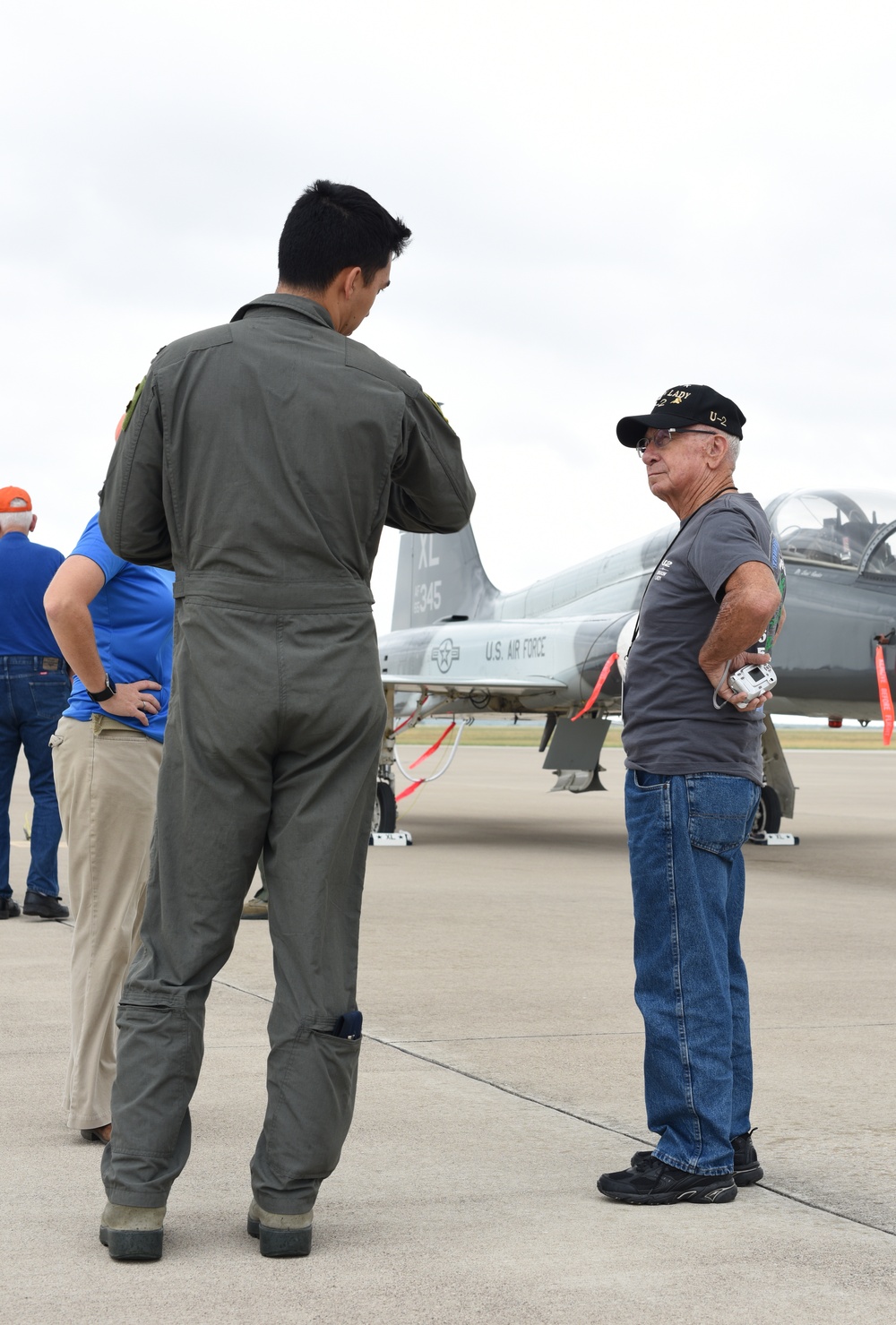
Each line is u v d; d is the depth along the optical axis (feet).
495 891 27.12
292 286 8.36
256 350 7.98
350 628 8.09
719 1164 9.04
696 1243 8.20
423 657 47.93
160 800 8.16
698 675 9.46
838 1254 7.99
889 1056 13.19
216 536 7.92
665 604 9.57
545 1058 12.92
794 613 32.24
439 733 234.58
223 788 7.97
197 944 8.09
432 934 21.15
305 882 8.02
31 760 21.81
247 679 7.82
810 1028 14.49
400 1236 8.27
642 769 9.61
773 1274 7.64
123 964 10.28
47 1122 10.74
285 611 7.91
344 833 8.11
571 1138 10.41
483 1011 15.19
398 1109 11.18
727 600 8.98
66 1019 14.28
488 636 44.04
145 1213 7.80
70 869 10.44
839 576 31.94
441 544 59.88
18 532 21.36
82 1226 8.40
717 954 9.34
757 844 39.06
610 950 19.57
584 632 38.75
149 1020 8.00
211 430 7.89
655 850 9.46
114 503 8.29
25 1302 7.16
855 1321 6.95
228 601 7.91
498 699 41.83
